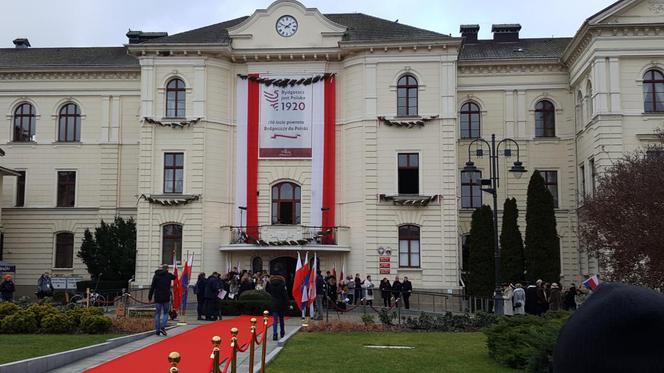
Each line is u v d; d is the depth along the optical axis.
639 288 2.82
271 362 14.83
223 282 31.58
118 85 46.56
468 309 33.91
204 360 15.15
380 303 38.72
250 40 41.53
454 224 39.28
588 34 37.91
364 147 40.22
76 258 45.78
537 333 12.74
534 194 35.56
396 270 39.16
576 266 42.47
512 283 34.84
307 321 24.56
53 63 47.59
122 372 13.46
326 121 41.28
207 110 40.81
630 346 2.69
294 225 39.72
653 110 37.06
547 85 43.94
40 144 46.44
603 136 36.75
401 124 40.00
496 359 15.02
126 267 40.88
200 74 40.91
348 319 28.09
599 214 23.69
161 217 40.25
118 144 46.25
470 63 43.88
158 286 20.19
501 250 35.94
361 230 39.72
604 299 2.79
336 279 36.97
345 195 40.72
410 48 40.25
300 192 41.25
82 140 46.41
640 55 37.00
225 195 41.03
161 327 20.17
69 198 46.38
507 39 48.47
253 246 39.34
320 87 41.41
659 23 36.69
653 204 22.14
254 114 41.50
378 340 19.58
